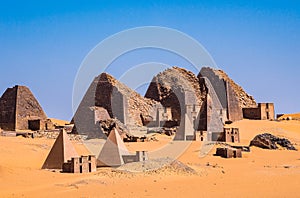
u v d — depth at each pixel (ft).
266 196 127.13
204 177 169.68
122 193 133.90
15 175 168.45
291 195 128.26
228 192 134.62
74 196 130.00
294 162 230.68
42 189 144.05
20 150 243.81
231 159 240.12
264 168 203.41
